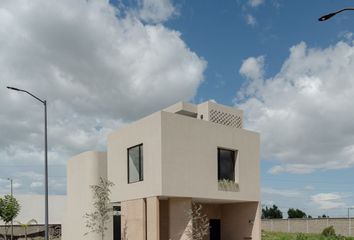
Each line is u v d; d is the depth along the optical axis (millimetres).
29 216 53562
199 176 22203
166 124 21172
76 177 29562
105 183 22875
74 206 29641
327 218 46906
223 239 26594
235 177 24328
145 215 21938
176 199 21734
